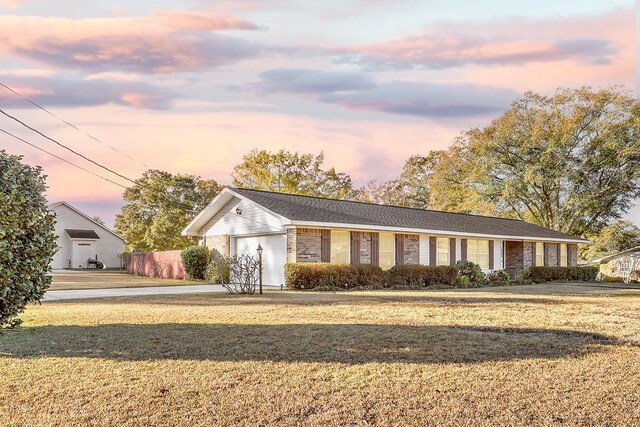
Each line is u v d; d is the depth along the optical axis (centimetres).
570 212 3962
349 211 2350
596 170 3847
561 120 3825
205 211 2486
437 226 2534
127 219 5388
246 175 4144
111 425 443
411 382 564
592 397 521
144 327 895
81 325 923
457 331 858
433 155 5034
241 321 966
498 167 4081
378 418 461
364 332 840
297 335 812
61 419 455
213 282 2402
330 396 517
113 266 4825
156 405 489
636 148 3662
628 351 723
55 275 3456
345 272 1967
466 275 2444
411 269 2148
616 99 3734
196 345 739
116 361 646
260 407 486
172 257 3045
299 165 4178
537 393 532
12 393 524
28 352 697
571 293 1764
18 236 785
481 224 2934
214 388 540
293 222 1933
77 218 4700
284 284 2047
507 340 787
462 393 529
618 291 1897
